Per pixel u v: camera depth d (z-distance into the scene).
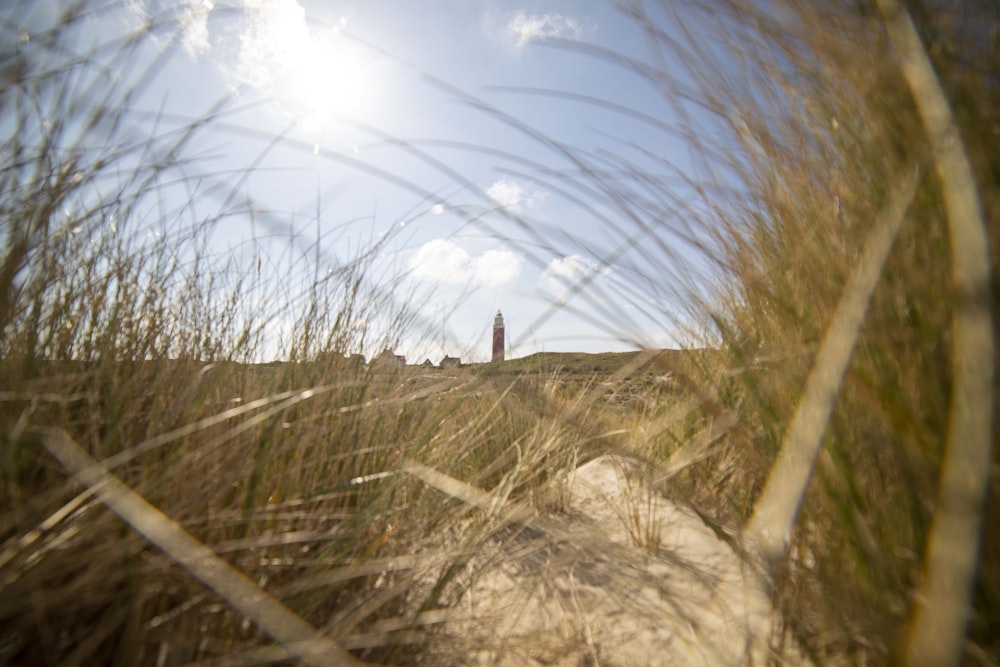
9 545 0.88
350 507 1.58
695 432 1.89
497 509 1.56
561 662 1.23
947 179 0.67
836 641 0.92
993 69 0.80
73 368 1.26
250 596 1.00
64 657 0.89
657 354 1.14
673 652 1.21
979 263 0.63
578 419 1.88
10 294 1.10
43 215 1.10
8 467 0.94
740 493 1.61
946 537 0.62
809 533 1.01
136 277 1.45
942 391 0.76
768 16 1.07
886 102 0.86
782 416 1.05
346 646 1.08
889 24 0.76
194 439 1.23
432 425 1.98
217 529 1.13
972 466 0.61
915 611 0.76
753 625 0.93
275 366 1.71
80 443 1.14
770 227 1.31
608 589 1.53
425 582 1.53
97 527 0.94
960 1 0.82
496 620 1.32
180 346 1.52
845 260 0.93
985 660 0.68
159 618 0.95
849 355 0.75
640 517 1.99
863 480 0.90
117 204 1.25
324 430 1.50
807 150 1.08
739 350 1.21
